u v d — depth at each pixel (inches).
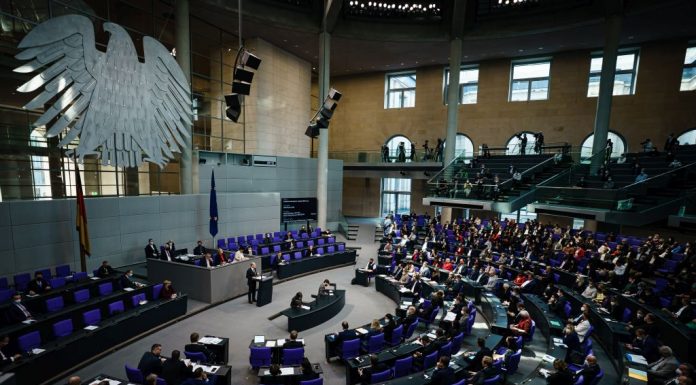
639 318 349.4
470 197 766.5
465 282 535.2
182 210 671.1
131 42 559.2
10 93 551.5
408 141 1147.3
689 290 409.4
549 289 469.4
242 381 316.8
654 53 847.7
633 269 490.3
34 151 572.4
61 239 517.3
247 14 748.0
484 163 877.2
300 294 442.3
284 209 863.1
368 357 312.8
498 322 390.9
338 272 691.4
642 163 685.9
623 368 285.7
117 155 545.3
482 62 1033.5
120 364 335.6
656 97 850.1
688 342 306.3
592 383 261.0
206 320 444.8
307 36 855.1
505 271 574.9
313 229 885.2
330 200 1035.9
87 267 545.3
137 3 697.6
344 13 861.2
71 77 482.3
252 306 494.6
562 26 781.3
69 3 550.9
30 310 373.1
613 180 665.6
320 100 846.5
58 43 466.6
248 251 607.5
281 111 931.3
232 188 788.6
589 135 925.8
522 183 759.7
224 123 842.2
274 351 333.4
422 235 874.8
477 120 1048.2
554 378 249.1
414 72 1134.4
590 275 505.0
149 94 589.9
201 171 727.1
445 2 865.5
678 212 502.6
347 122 1224.2
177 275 510.0
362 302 528.7
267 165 863.1
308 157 1038.4
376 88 1179.3
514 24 826.2
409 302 465.7
